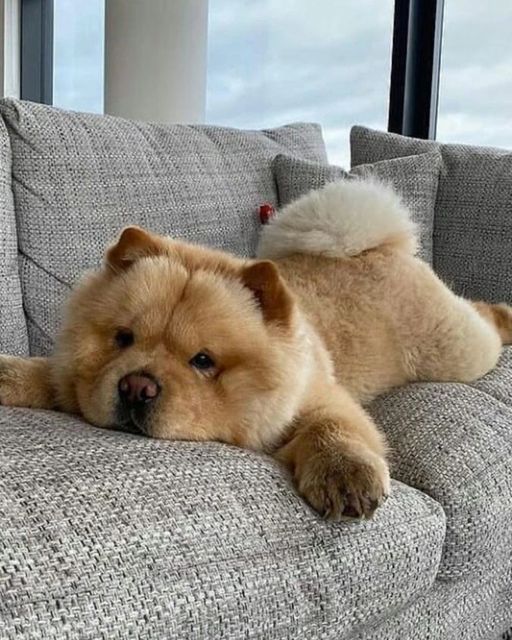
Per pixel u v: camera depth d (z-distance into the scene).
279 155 2.54
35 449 1.02
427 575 1.21
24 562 0.81
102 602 0.83
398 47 3.59
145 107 3.74
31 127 1.89
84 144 1.98
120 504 0.93
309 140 2.77
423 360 1.86
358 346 1.77
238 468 1.11
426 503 1.28
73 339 1.34
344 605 1.06
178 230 2.12
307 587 1.02
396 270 1.93
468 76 3.38
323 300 1.80
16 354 1.76
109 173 2.00
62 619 0.79
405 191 2.53
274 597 0.98
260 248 2.09
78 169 1.94
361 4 3.66
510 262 2.43
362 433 1.31
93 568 0.84
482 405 1.64
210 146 2.36
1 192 1.79
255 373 1.26
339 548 1.07
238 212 2.31
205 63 3.83
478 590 1.47
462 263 2.51
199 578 0.91
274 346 1.29
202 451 1.13
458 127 3.47
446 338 1.86
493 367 1.93
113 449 1.07
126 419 1.21
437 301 1.91
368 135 2.81
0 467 0.95
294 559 1.02
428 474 1.39
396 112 3.65
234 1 4.08
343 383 1.72
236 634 0.93
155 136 2.21
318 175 2.46
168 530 0.93
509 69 3.15
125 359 1.23
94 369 1.29
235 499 1.03
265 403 1.27
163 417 1.19
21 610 0.78
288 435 1.33
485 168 2.56
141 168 2.09
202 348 1.24
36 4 5.62
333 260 1.94
